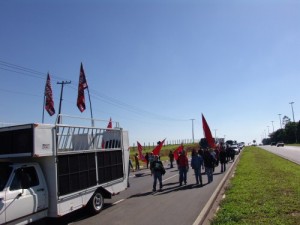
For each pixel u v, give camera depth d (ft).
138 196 53.67
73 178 37.09
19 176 31.45
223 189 53.98
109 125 50.31
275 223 28.58
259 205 36.37
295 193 42.27
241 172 75.92
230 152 125.59
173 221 35.04
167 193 54.80
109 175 44.75
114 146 47.21
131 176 95.71
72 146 37.58
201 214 35.63
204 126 69.15
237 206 36.42
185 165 63.72
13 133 33.01
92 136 41.60
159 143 81.51
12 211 29.81
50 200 34.17
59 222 37.81
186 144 354.74
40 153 32.58
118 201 49.78
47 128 33.76
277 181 54.29
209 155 65.62
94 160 41.60
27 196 31.53
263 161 108.78
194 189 57.52
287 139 477.77
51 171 34.35
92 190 40.40
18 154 32.40
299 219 29.60
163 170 59.31
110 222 36.45
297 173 64.44
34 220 32.45
